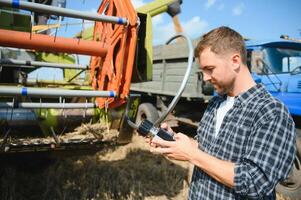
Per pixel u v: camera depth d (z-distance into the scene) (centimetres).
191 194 157
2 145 289
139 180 380
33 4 233
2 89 229
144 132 146
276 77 467
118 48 299
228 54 130
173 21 436
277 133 119
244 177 118
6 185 326
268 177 116
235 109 136
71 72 491
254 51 487
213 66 132
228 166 123
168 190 366
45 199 321
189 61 149
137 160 447
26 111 352
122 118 329
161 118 146
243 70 136
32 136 350
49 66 357
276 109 123
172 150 135
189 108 648
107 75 319
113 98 295
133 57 278
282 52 493
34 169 375
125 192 349
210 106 159
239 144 130
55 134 345
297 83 434
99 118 383
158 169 412
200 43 137
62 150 322
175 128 703
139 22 268
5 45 274
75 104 306
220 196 137
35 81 432
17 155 311
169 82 655
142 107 678
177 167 433
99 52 313
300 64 498
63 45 294
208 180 143
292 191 369
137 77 297
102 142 326
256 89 134
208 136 149
